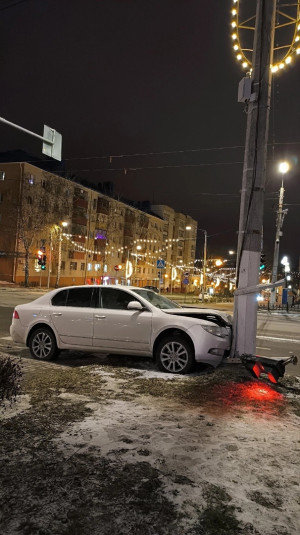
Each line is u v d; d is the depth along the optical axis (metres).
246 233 6.86
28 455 3.23
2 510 2.51
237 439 3.77
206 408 4.64
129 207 64.88
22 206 42.22
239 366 6.70
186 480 2.94
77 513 2.50
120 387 5.33
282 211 28.22
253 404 4.90
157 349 6.59
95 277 56.56
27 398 4.74
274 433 3.98
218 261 40.50
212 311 7.41
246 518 2.54
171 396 5.03
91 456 3.25
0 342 9.41
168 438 3.70
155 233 75.19
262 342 12.09
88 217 53.69
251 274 6.85
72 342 7.25
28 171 42.88
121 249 62.78
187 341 6.45
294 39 7.11
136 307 6.81
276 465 3.28
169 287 81.12
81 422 3.99
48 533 2.32
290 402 5.11
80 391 5.07
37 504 2.58
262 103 6.83
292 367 8.31
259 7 6.90
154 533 2.36
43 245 40.22
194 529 2.41
